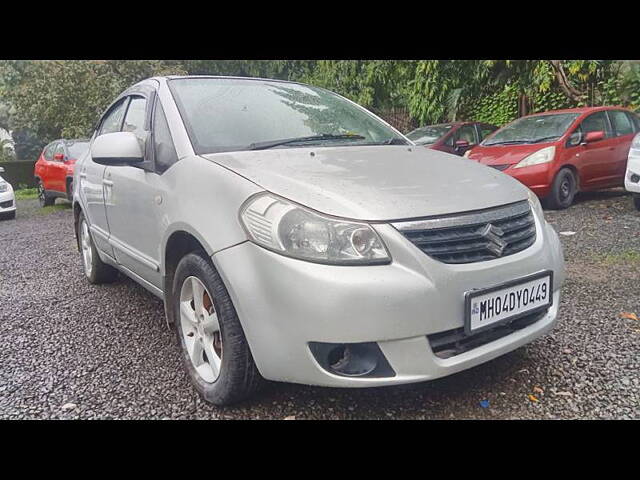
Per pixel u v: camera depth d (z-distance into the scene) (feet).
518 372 8.66
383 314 6.45
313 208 6.82
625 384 8.18
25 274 17.13
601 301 11.75
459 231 7.13
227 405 7.88
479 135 32.19
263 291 6.79
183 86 10.25
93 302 13.41
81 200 14.14
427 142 30.78
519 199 8.20
